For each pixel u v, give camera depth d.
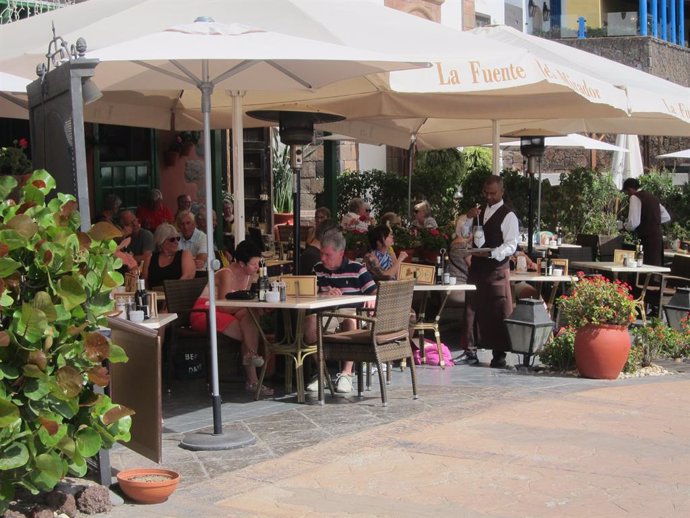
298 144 9.07
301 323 8.36
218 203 16.45
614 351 9.31
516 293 11.34
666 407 8.13
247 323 8.88
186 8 8.78
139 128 15.08
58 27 8.28
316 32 8.34
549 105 10.88
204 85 6.89
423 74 9.05
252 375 8.93
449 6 21.70
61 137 5.68
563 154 27.02
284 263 12.46
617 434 7.23
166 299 9.01
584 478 6.15
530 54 8.73
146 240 12.25
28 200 5.19
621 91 10.32
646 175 22.83
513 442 7.00
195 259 11.16
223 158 19.14
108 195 13.41
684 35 35.41
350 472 6.29
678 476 6.19
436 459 6.58
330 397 8.60
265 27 8.38
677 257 13.83
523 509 5.58
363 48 8.06
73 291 5.08
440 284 9.93
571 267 13.75
